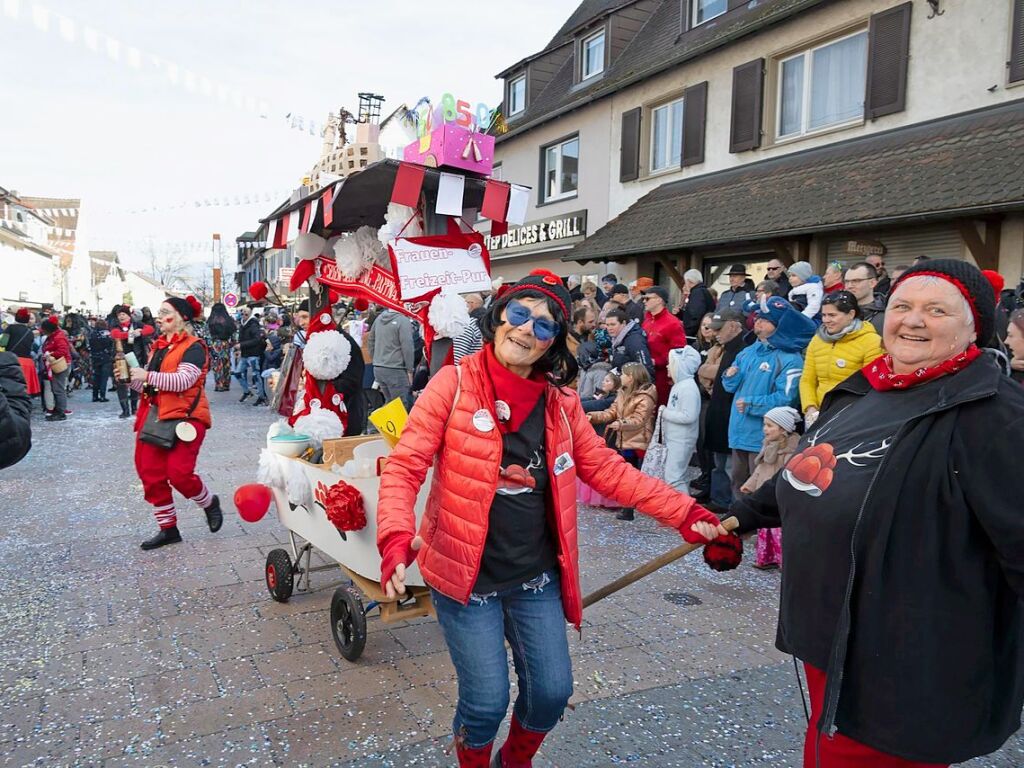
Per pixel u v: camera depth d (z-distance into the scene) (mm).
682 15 13258
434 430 2154
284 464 3785
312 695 3170
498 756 2393
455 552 2104
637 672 3463
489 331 2205
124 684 3252
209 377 21047
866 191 8805
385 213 4109
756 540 5438
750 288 8758
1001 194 7211
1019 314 4035
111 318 15203
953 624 1590
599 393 6789
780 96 11391
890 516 1623
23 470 7723
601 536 5602
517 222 3678
